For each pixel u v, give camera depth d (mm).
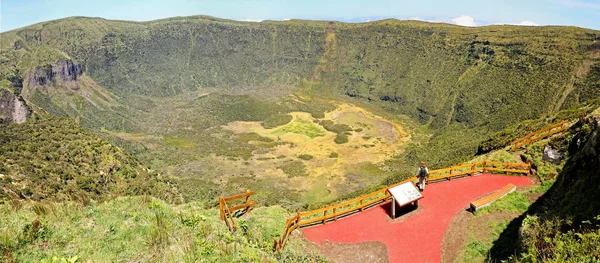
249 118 188750
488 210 22281
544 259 13102
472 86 168000
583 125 27828
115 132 175000
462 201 23938
